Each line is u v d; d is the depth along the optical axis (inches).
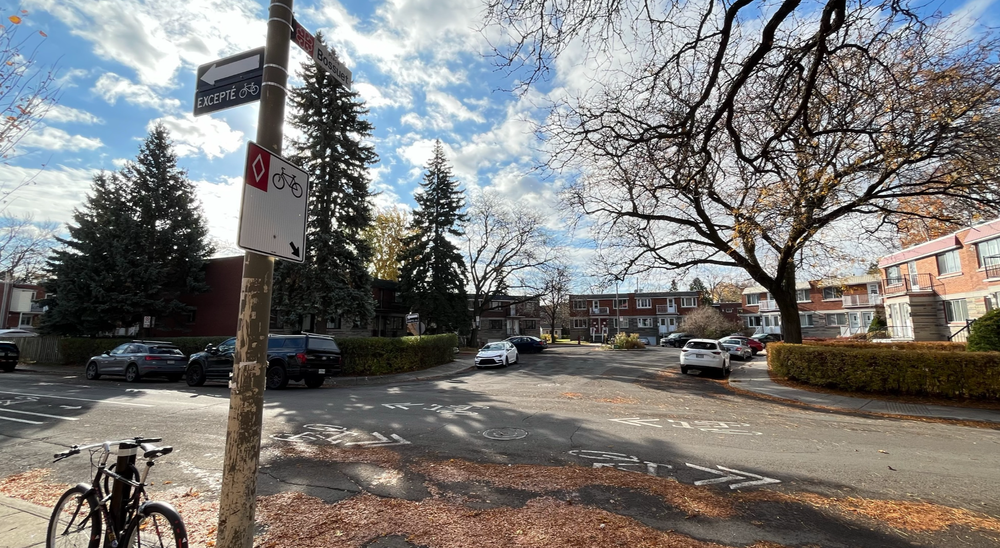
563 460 259.4
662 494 203.0
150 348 710.5
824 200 439.5
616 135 292.2
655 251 745.6
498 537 158.6
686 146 276.4
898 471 246.5
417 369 903.7
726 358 812.6
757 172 308.2
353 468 242.1
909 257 1255.5
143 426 348.5
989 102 326.6
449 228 1480.1
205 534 160.1
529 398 519.2
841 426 378.3
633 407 456.8
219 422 362.0
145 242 1052.5
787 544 157.8
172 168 1122.7
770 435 334.0
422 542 155.1
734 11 210.2
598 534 161.0
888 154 336.8
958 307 1079.6
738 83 227.6
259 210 107.6
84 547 142.1
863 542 160.7
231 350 631.8
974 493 213.5
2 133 211.2
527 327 2893.7
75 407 434.6
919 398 525.3
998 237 948.6
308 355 618.2
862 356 568.4
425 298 1407.5
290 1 122.8
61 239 1023.0
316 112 948.6
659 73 258.8
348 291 963.3
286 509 184.4
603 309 2942.9
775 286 710.5
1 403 460.8
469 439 310.0
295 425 356.5
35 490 215.6
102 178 1063.0
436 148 1499.8
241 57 126.4
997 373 496.4
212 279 1185.4
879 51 238.7
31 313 1979.6
